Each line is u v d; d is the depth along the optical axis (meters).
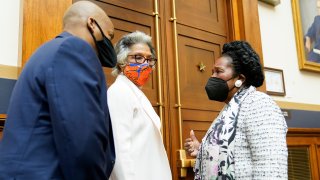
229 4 3.11
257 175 1.27
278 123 1.31
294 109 3.32
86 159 0.88
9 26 1.92
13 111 0.97
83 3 1.20
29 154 0.91
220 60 1.60
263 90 3.07
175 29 2.66
